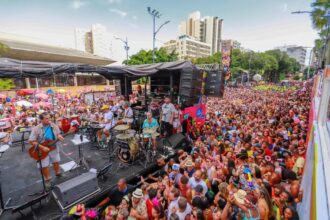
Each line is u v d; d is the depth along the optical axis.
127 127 6.27
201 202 3.64
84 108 12.98
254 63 54.56
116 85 15.52
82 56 31.94
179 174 4.92
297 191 3.83
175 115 8.22
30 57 26.08
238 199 3.27
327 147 3.16
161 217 3.87
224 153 6.49
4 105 14.62
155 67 8.71
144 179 5.70
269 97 24.41
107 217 3.91
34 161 6.00
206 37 102.94
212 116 12.74
